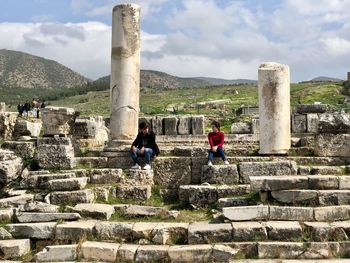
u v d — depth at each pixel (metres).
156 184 13.36
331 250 8.88
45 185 12.34
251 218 10.03
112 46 14.41
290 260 8.66
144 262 8.96
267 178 11.02
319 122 13.56
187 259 8.88
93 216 10.76
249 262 8.55
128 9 14.23
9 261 9.23
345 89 63.50
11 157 13.75
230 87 102.69
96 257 9.17
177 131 22.98
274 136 13.62
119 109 14.21
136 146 13.36
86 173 12.85
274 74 13.66
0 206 11.49
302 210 9.96
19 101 129.38
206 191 11.78
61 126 15.39
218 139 13.20
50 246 9.38
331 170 12.27
